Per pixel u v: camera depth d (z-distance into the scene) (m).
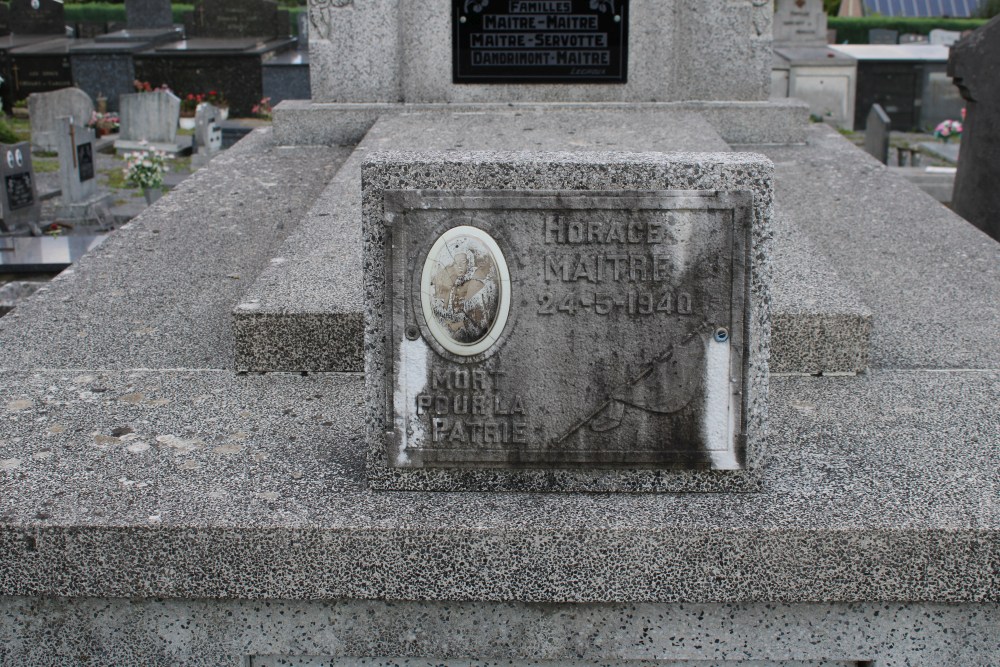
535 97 6.78
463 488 2.80
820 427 3.19
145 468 2.92
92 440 3.09
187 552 2.62
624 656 2.73
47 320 4.19
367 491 2.80
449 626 2.71
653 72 6.73
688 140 5.55
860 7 30.20
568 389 2.73
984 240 4.94
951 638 2.69
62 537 2.62
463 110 6.71
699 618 2.70
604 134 5.75
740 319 2.68
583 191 2.62
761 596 2.62
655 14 6.64
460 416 2.76
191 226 5.26
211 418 3.26
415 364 2.73
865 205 5.43
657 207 2.62
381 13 6.76
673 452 2.76
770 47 6.80
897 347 3.90
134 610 2.72
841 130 18.02
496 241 2.65
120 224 11.52
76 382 3.54
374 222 2.66
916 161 14.14
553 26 6.67
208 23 19.84
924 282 4.50
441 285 2.68
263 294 3.77
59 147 11.37
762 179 2.60
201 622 2.72
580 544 2.61
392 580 2.64
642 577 2.62
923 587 2.61
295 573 2.64
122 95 15.33
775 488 2.80
